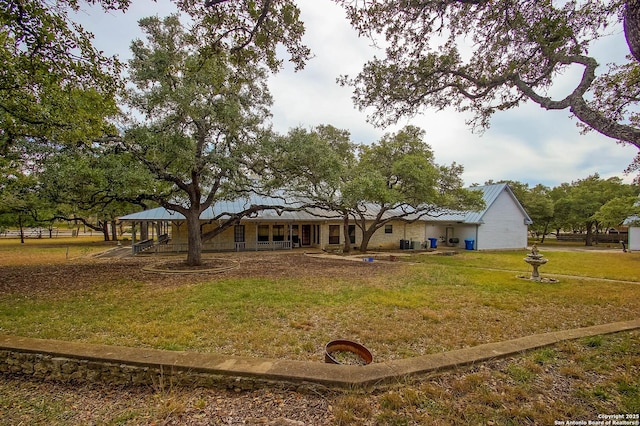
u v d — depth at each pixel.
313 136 12.05
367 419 2.47
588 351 3.73
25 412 2.81
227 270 11.50
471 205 18.27
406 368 3.08
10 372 3.50
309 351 4.15
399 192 16.81
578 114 3.85
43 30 4.56
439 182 18.38
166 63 9.34
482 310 6.23
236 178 11.95
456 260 15.95
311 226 23.31
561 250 23.98
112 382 3.23
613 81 5.98
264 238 21.55
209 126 10.75
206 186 13.49
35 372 3.43
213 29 4.64
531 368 3.29
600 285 9.08
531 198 31.23
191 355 3.35
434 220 24.45
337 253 18.69
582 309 6.38
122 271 11.15
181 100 8.94
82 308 6.15
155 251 18.23
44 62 5.09
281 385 2.92
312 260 15.05
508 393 2.82
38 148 8.22
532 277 10.02
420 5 4.36
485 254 19.86
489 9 4.32
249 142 11.34
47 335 4.62
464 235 24.97
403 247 23.25
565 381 3.05
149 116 9.88
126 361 3.21
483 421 2.43
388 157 17.98
